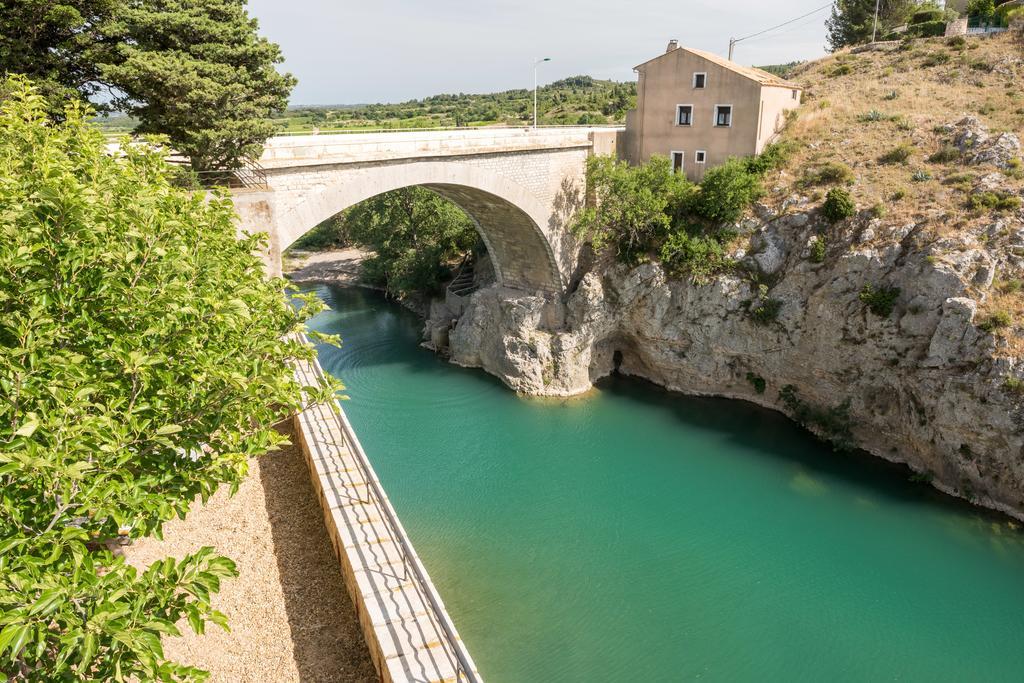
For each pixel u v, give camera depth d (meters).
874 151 34.44
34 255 9.23
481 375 38.00
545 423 32.25
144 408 8.70
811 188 33.38
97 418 7.78
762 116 35.44
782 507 25.39
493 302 38.12
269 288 12.87
